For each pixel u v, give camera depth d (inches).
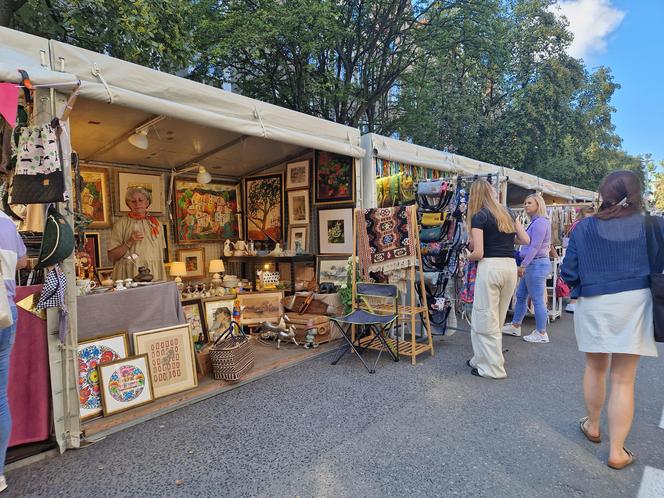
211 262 202.1
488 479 83.0
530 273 182.4
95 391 111.2
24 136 90.1
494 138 594.9
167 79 118.4
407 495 78.4
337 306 184.7
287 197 224.4
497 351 138.2
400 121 490.9
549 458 90.4
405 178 197.6
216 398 125.5
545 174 725.3
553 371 145.9
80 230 142.6
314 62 429.7
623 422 84.7
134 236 173.8
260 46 328.5
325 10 334.0
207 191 230.5
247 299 194.4
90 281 143.6
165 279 189.0
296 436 101.6
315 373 146.3
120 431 105.6
